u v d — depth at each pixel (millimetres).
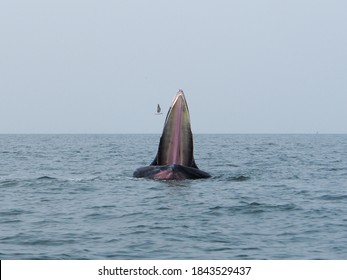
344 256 42625
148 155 164875
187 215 57062
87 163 127562
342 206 63406
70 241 46375
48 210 59938
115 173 98938
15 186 78438
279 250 44219
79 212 58781
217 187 74062
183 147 75375
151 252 43406
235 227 52031
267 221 54906
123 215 57062
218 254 43031
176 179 75312
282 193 72500
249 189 74812
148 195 67812
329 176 96000
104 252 43281
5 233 48969
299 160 139125
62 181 83188
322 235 49188
